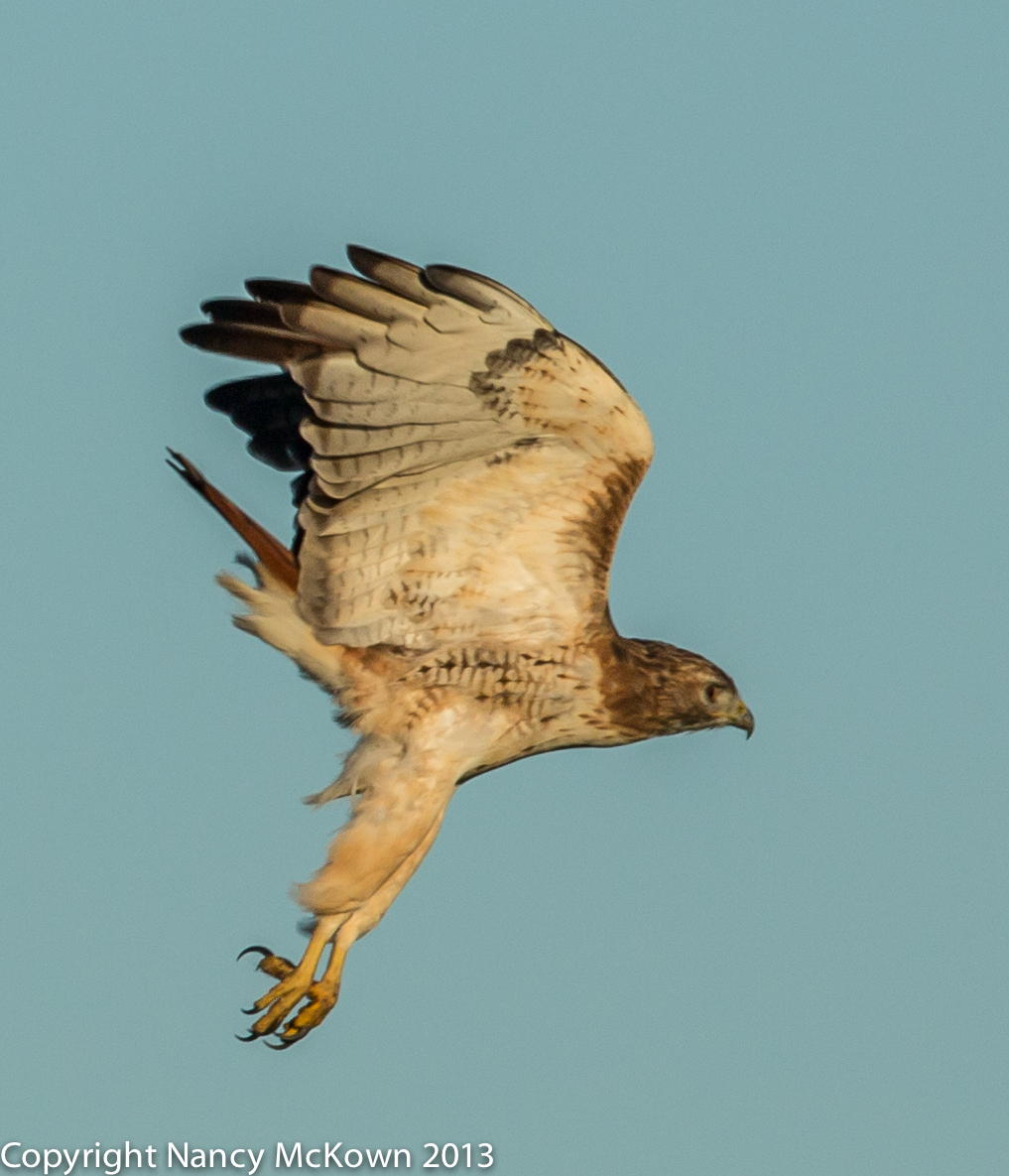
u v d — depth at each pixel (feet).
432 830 46.73
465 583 46.78
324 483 44.11
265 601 46.80
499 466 45.34
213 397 51.13
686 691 50.14
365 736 47.14
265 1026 45.85
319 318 42.55
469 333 43.01
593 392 44.11
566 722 48.47
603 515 46.21
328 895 45.78
